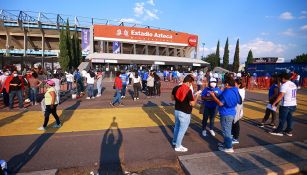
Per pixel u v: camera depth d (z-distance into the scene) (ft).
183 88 17.03
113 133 22.16
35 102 36.11
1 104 36.22
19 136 20.62
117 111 32.73
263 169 14.82
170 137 21.38
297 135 23.08
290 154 17.48
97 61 109.29
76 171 14.47
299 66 89.25
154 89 50.24
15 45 169.78
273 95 24.86
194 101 17.26
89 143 19.19
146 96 49.67
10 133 21.45
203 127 22.11
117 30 134.31
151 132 22.84
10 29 151.33
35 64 76.64
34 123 25.20
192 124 26.84
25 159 15.75
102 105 37.19
